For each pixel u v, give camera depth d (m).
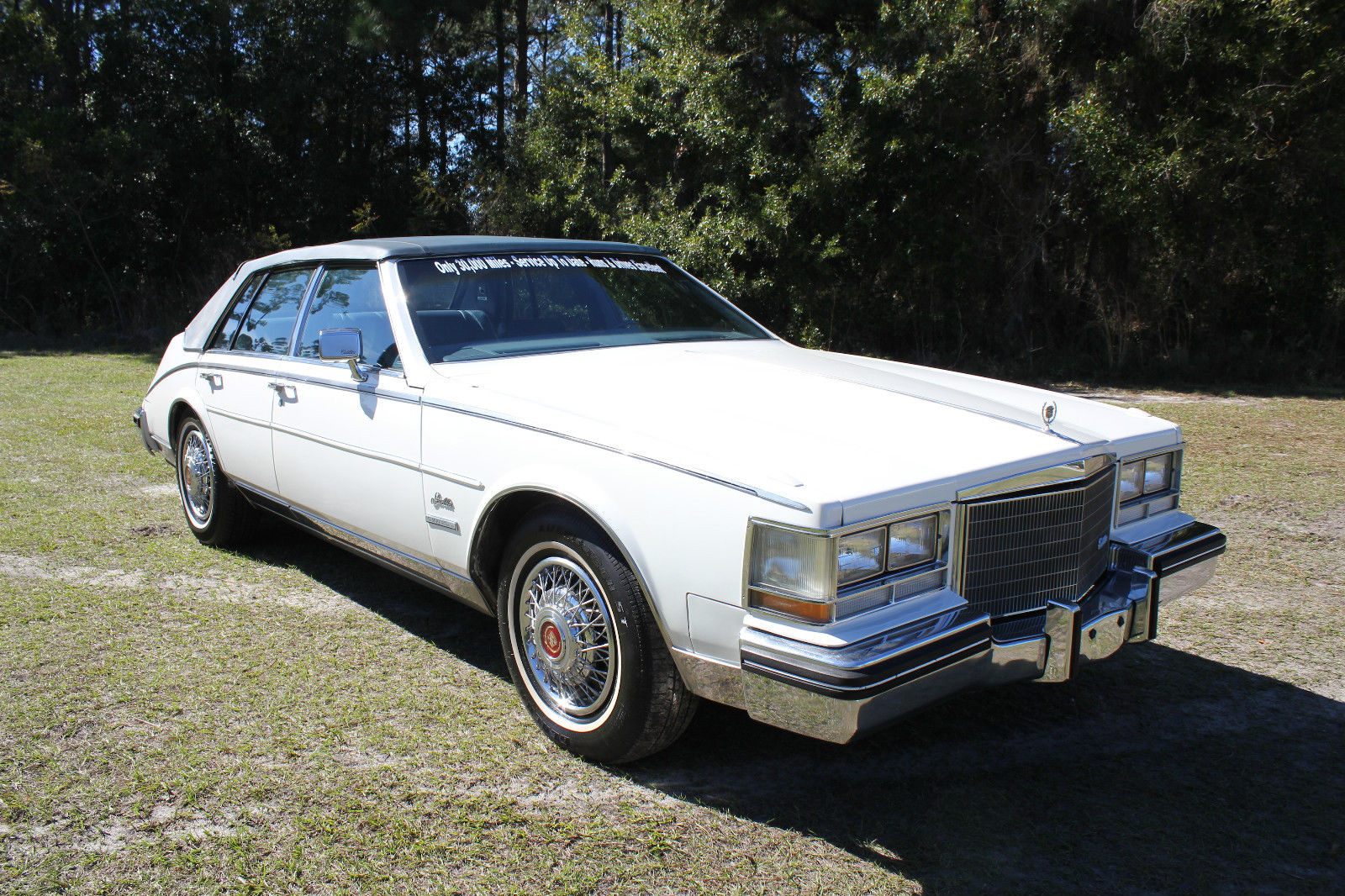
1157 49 12.86
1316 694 3.53
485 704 3.33
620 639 2.77
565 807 2.72
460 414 3.26
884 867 2.47
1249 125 12.60
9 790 2.74
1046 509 2.76
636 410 2.93
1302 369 13.44
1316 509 6.02
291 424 4.12
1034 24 13.70
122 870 2.40
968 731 3.24
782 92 15.02
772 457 2.54
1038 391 3.57
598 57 16.53
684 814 2.71
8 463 6.91
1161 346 14.11
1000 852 2.54
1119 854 2.54
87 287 18.53
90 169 18.48
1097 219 13.88
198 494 5.08
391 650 3.78
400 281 3.74
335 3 19.56
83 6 20.36
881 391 3.21
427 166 20.58
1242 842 2.60
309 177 19.72
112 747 2.99
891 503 2.41
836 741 2.30
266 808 2.68
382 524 3.70
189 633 3.91
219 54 19.75
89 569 4.68
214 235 19.97
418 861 2.46
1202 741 3.18
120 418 8.82
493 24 23.61
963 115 13.83
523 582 3.13
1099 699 3.48
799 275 14.50
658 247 14.87
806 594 2.33
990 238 14.51
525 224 17.73
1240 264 13.43
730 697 2.53
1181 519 3.34
